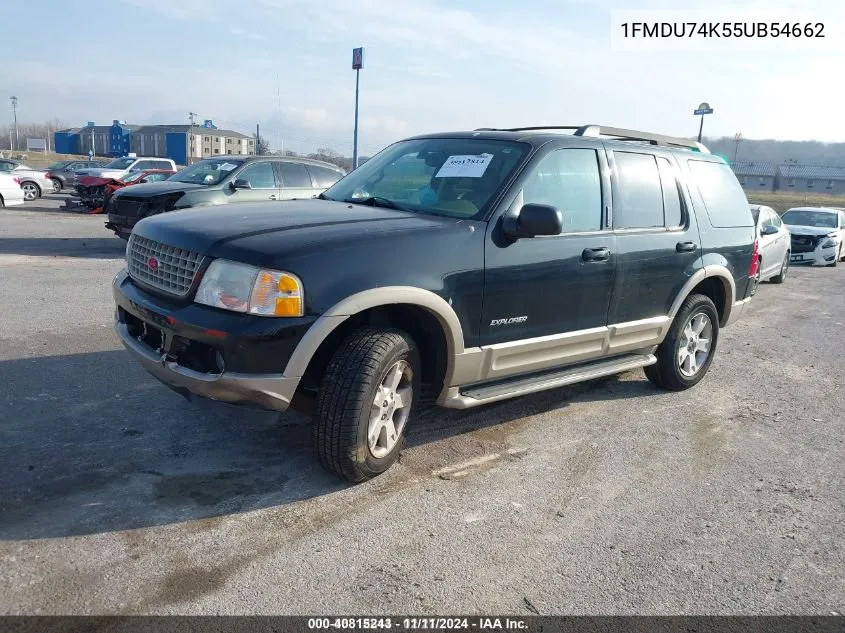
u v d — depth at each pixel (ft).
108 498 11.08
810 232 57.72
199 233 11.49
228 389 10.66
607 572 10.09
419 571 9.77
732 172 20.26
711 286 19.69
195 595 8.88
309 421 14.67
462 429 15.23
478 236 12.69
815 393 19.99
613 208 15.46
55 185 91.86
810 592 9.96
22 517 10.34
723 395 19.16
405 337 11.92
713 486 13.24
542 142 14.33
